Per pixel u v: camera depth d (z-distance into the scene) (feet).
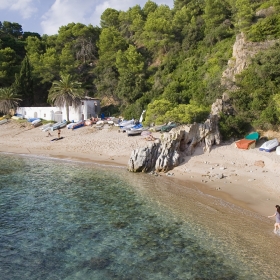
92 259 48.11
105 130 175.73
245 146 118.73
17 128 203.51
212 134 124.98
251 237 55.16
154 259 48.08
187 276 43.47
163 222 62.39
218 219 63.77
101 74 262.67
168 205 72.69
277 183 86.02
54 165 121.60
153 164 109.60
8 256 48.93
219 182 90.89
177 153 111.45
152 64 257.55
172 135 114.83
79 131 179.63
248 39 173.99
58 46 298.76
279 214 56.24
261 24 171.63
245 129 137.69
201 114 147.33
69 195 80.79
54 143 161.99
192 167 106.83
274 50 150.10
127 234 56.90
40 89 272.92
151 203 74.28
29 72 255.91
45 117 228.43
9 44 302.66
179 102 184.85
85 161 128.98
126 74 226.38
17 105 238.27
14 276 43.52
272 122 133.18
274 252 49.67
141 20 291.99
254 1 215.10
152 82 229.66
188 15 265.34
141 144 142.41
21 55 311.06
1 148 159.43
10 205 72.33
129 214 66.90
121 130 169.07
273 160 103.35
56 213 67.46
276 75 146.72
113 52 263.08
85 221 63.00
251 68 156.56
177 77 212.84
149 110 162.50
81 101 216.54
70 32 294.46
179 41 255.70
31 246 52.24
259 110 141.90
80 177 101.45
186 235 56.34
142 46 279.90
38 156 140.67
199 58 220.23
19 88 249.34
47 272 44.55
